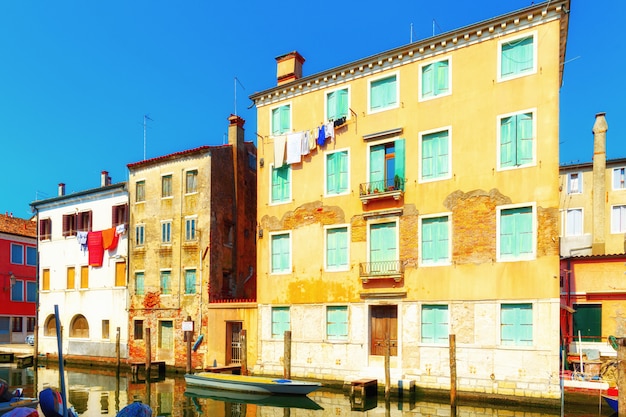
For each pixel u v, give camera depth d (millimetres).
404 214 18750
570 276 20766
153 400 18188
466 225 17516
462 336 17109
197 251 25391
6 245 37562
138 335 26938
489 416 14961
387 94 19812
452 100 18219
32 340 33906
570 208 28219
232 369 22078
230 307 23359
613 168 27344
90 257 29188
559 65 18047
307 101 21766
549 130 16375
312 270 20703
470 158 17688
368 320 19172
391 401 17266
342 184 20484
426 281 18031
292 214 21547
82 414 16047
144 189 27844
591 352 17938
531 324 16094
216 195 25969
